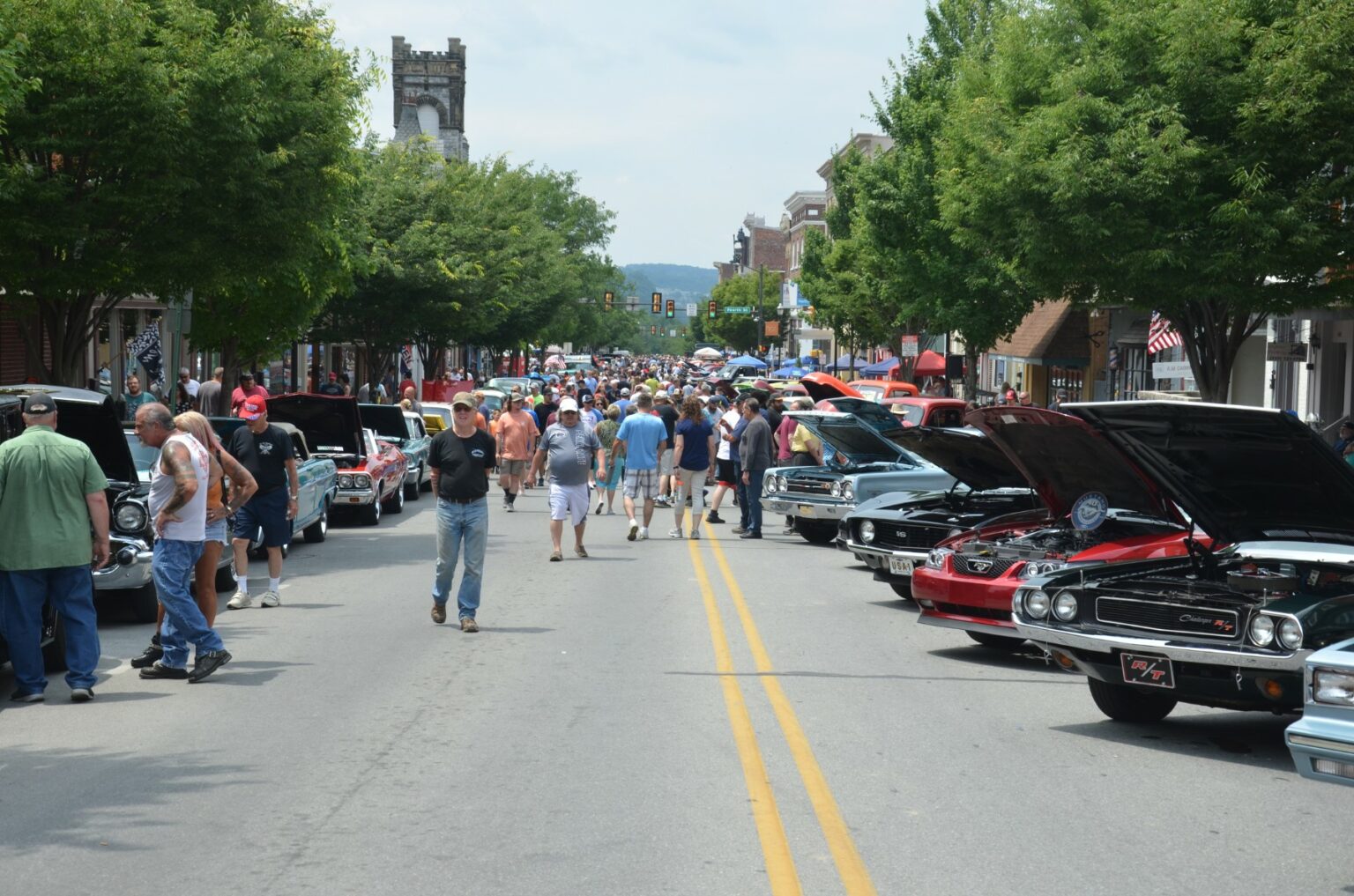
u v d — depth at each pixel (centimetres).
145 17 1797
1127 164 2084
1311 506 884
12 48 1475
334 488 2097
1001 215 2280
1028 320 4797
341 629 1257
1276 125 2000
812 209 12612
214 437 1095
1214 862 613
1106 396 4384
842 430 1964
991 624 1090
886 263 3975
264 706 930
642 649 1156
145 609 1288
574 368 9781
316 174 1980
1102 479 1023
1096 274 2181
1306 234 1986
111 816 671
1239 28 2058
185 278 1914
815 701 957
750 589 1544
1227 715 961
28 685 951
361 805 688
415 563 1780
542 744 819
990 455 1351
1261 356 3512
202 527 1041
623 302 11994
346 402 2225
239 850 616
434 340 4928
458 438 1254
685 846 624
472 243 4669
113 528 1271
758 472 2136
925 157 3722
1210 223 2078
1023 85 2414
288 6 2211
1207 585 857
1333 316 2561
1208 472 895
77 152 1753
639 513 2591
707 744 821
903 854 616
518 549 1945
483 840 632
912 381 5594
